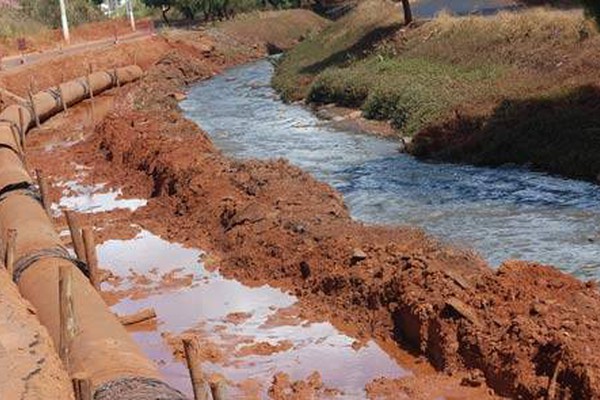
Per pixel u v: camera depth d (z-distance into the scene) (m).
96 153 27.27
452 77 29.42
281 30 69.88
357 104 32.94
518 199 18.47
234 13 76.69
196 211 18.58
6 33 56.19
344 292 13.08
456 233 16.34
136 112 31.73
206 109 37.78
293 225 15.67
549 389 9.34
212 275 15.11
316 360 11.45
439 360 10.94
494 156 21.92
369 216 18.08
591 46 25.47
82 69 46.28
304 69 43.03
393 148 25.48
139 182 22.59
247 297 13.91
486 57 30.03
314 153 25.58
